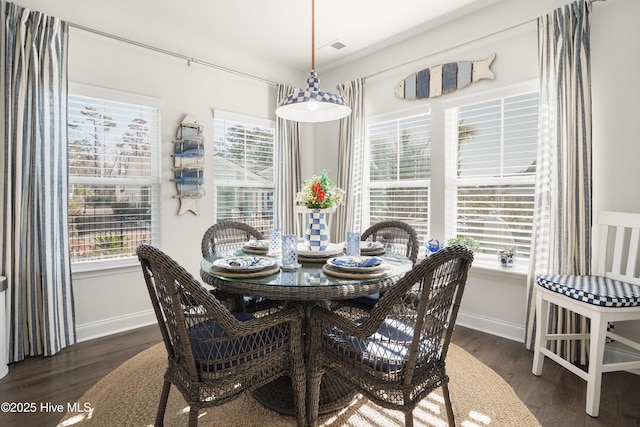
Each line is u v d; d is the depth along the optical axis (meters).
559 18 2.38
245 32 3.26
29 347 2.39
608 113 2.28
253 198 3.82
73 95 2.64
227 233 2.68
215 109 3.44
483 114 2.94
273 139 3.99
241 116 3.64
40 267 2.40
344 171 3.76
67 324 2.54
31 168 2.37
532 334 2.51
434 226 3.22
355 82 3.69
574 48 2.30
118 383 2.05
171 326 1.44
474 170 3.01
